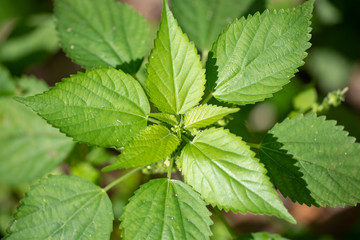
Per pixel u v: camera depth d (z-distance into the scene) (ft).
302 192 1.21
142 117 1.20
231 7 1.42
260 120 1.65
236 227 1.69
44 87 1.50
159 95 1.19
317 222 1.71
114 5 1.37
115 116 1.19
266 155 1.23
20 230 1.18
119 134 1.18
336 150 1.20
